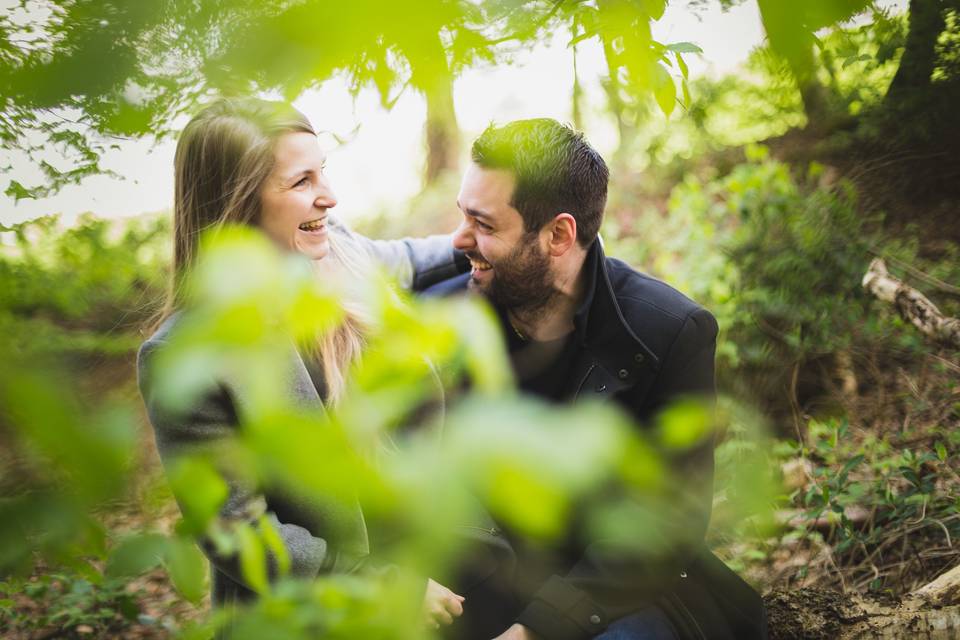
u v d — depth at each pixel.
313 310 0.27
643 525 0.38
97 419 0.26
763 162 6.11
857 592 2.41
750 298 4.25
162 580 3.26
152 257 5.62
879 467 2.95
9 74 0.49
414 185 9.74
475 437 0.25
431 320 0.29
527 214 1.72
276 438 0.27
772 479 0.38
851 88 5.45
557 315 1.83
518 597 1.74
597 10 0.87
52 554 0.33
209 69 0.52
